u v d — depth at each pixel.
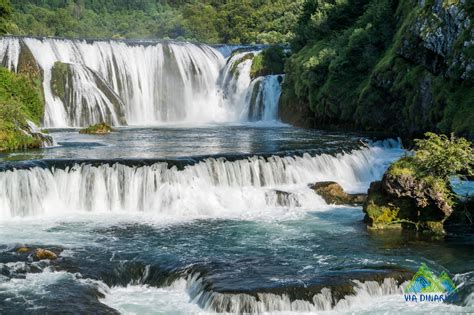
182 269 20.48
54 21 161.75
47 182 28.56
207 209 28.89
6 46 57.44
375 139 42.88
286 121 60.56
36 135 39.44
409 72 44.84
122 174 29.16
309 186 31.53
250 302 17.92
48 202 28.48
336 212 28.98
